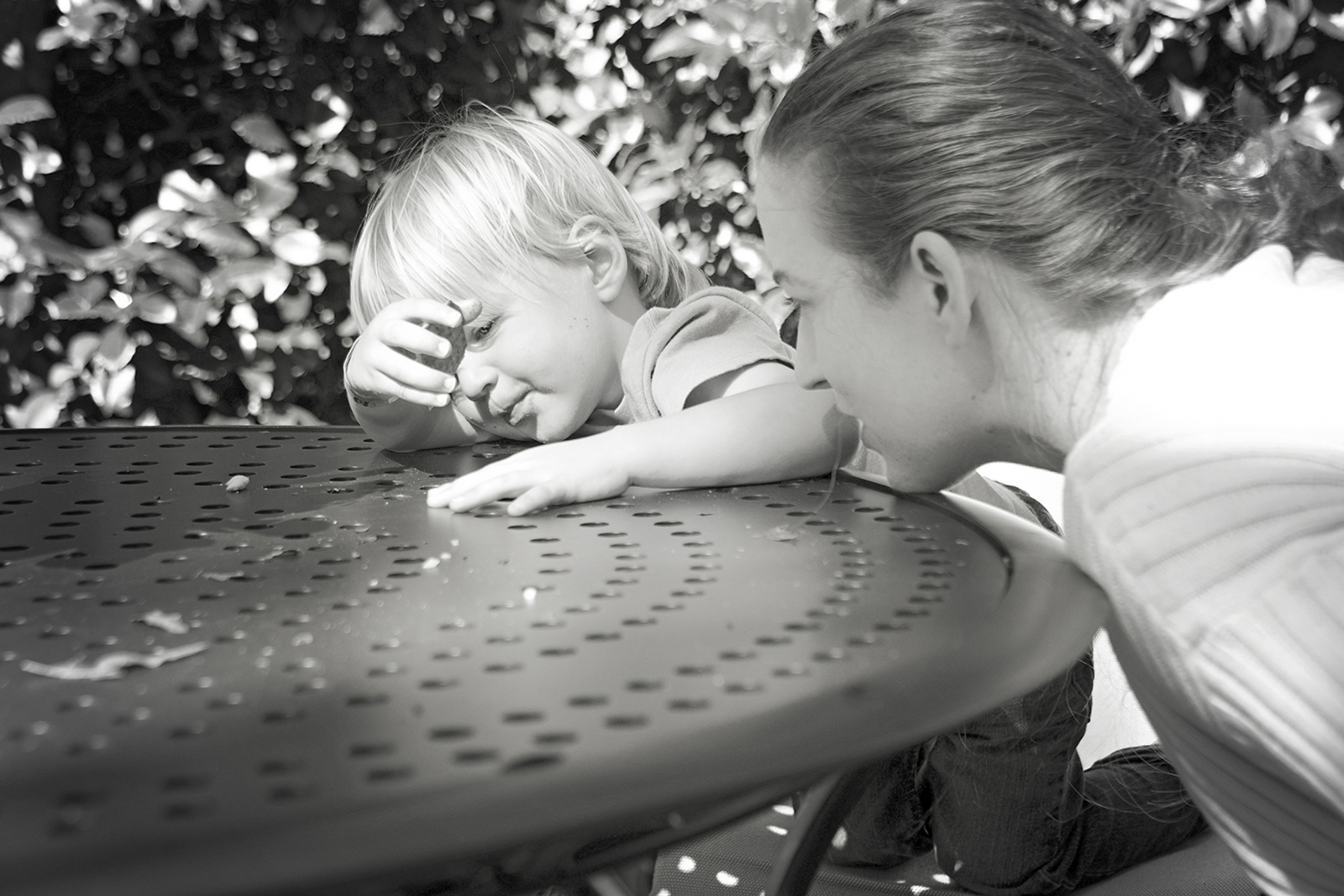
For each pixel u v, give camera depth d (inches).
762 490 48.3
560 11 119.6
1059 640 28.0
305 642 27.8
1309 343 32.9
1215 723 30.4
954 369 40.3
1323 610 28.1
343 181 115.7
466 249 63.2
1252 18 115.8
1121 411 33.7
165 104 111.2
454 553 36.9
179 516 42.3
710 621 29.3
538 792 19.3
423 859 17.4
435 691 24.3
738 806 22.6
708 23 116.1
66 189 110.5
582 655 26.7
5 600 31.4
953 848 66.0
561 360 64.1
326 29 113.1
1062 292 37.9
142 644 27.7
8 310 102.9
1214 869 67.6
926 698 23.7
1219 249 38.5
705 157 122.1
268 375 115.0
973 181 38.4
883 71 40.7
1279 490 29.8
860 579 33.5
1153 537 30.7
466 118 73.4
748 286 125.6
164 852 17.4
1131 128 40.8
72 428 61.3
